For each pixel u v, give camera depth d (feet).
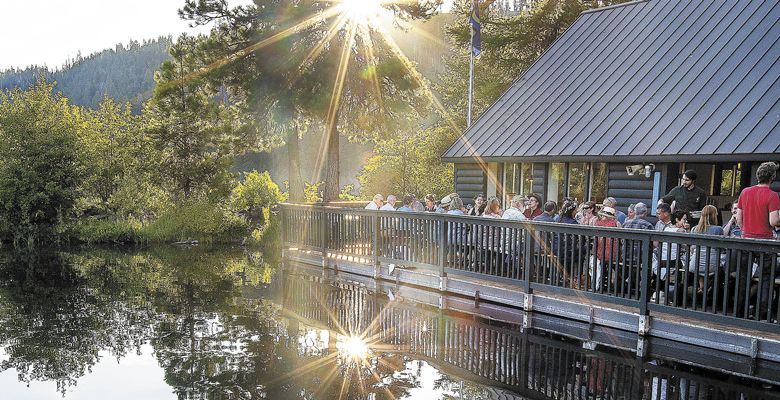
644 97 38.78
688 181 28.99
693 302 21.42
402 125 67.82
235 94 65.77
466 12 80.38
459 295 30.86
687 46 40.57
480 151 44.42
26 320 27.76
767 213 21.97
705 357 20.83
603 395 17.44
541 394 17.67
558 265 25.94
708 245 20.85
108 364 21.24
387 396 17.78
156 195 67.10
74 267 45.03
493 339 23.68
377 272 36.24
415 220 33.30
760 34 37.35
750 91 33.83
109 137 71.87
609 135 37.52
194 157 67.15
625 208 38.27
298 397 17.79
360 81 63.26
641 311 22.88
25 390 18.70
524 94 47.62
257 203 72.23
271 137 66.54
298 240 45.24
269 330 25.80
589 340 23.26
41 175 62.90
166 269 43.60
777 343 19.53
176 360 21.62
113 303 31.53
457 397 17.65
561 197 42.68
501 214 34.71
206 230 61.57
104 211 68.95
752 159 30.01
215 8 61.52
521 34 75.82
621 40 45.96
